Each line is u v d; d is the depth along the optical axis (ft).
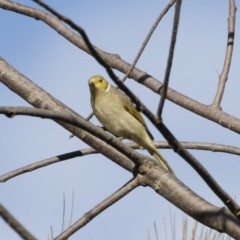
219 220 25.22
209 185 22.66
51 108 33.19
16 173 31.22
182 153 22.22
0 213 16.10
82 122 25.67
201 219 25.98
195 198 26.81
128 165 31.17
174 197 27.50
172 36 22.04
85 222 27.84
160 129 22.07
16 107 23.25
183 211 27.09
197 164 22.33
